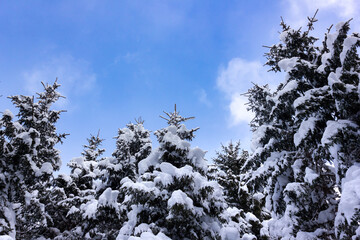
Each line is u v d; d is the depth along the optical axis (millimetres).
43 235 12039
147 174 7500
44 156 11375
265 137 9039
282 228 7625
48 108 12102
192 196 6531
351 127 5367
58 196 12008
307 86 7492
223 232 7586
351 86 5574
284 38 9531
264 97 10477
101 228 9945
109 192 8117
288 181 8453
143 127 13820
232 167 15852
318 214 6969
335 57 6758
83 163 14945
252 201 13320
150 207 6723
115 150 11953
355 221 4148
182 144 7746
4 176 9047
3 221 8344
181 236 6266
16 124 10078
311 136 6426
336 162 5785
